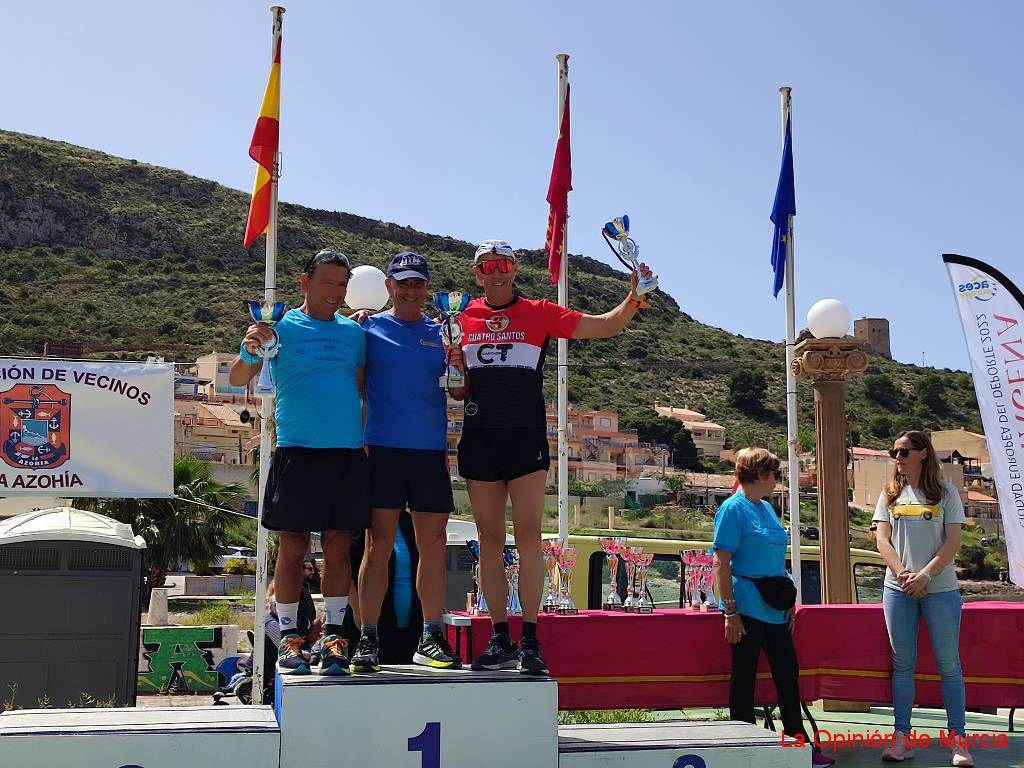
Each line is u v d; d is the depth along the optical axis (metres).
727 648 7.10
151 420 10.06
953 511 6.58
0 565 9.33
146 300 95.38
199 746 4.63
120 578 9.59
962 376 101.88
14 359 9.82
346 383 5.21
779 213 10.31
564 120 10.68
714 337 110.75
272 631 9.00
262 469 8.47
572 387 89.75
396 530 5.63
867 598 11.48
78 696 9.39
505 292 5.50
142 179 120.75
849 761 6.67
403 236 123.31
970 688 7.31
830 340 9.10
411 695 4.79
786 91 10.50
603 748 5.07
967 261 8.09
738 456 6.55
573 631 6.91
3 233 105.75
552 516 46.19
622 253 5.28
